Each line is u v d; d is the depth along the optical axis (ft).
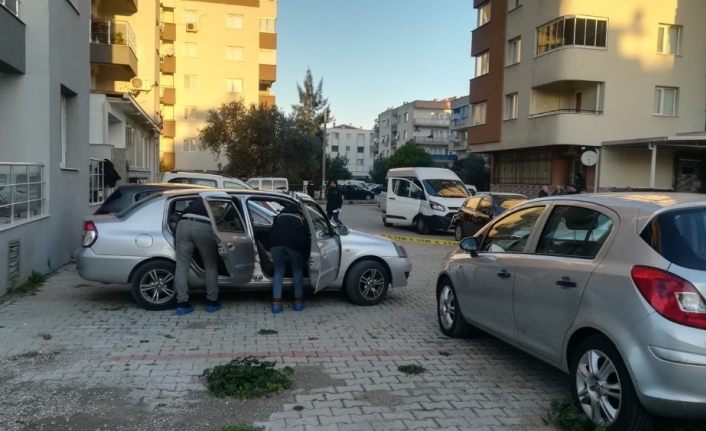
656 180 81.97
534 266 16.14
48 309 24.40
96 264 24.21
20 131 32.35
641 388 11.95
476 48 104.73
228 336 21.18
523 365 18.71
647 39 81.46
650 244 12.64
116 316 23.53
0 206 26.71
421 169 69.97
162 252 24.59
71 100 39.29
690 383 11.37
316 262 23.95
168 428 13.39
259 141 138.21
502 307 17.66
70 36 37.17
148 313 24.21
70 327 21.71
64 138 39.19
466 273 20.25
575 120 79.00
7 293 26.84
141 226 24.82
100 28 69.77
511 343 17.47
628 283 12.57
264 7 169.27
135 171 77.30
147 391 15.58
